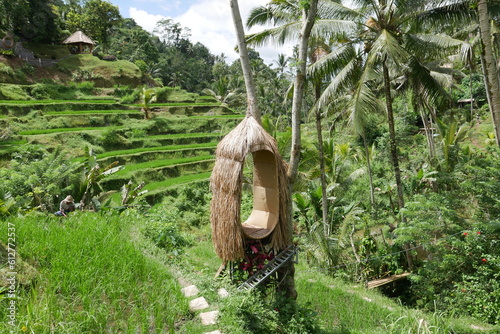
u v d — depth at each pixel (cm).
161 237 770
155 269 554
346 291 962
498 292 907
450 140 1736
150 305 455
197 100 4769
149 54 6738
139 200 1182
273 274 640
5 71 3628
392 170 2231
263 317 513
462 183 1109
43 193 994
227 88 5831
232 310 482
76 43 4819
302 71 686
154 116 3928
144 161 2778
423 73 1187
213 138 3472
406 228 1106
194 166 2728
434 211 1131
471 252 1025
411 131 3075
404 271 1299
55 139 2675
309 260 1309
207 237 1677
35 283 436
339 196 1747
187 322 460
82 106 3566
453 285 1057
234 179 539
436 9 1142
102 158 2578
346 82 1211
